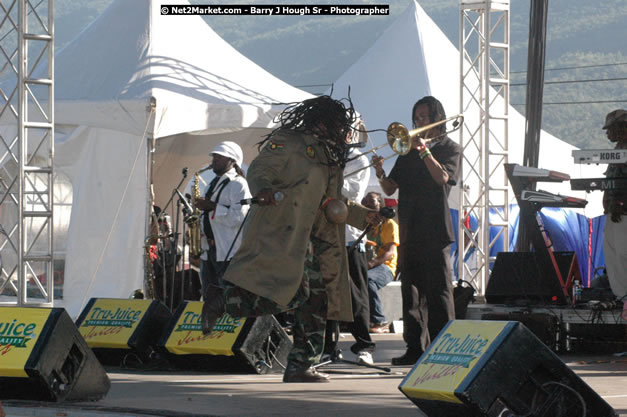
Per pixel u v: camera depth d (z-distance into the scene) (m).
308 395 6.29
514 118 23.64
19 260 12.79
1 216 15.20
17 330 5.79
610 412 4.63
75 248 14.47
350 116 6.85
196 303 8.17
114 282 14.17
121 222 14.20
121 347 8.21
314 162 6.66
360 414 5.39
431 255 8.44
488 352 4.53
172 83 14.35
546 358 4.56
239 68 15.86
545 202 10.73
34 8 13.03
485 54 17.30
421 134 8.70
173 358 8.03
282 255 6.48
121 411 5.43
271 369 7.89
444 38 24.64
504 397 4.50
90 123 13.84
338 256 6.95
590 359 9.18
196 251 11.65
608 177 10.03
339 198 6.95
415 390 4.79
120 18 15.80
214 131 17.03
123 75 14.50
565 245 19.02
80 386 5.89
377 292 13.56
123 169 14.20
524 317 9.88
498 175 21.84
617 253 10.05
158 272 13.36
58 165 14.85
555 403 4.55
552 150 23.64
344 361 8.01
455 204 20.64
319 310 6.92
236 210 10.79
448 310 8.46
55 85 14.79
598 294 10.65
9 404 5.73
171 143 17.09
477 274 17.16
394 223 13.72
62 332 5.81
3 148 15.20
